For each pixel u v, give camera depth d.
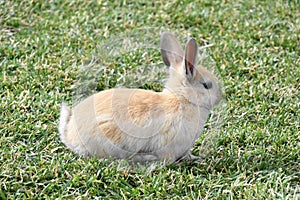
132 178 6.45
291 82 8.49
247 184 6.38
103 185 6.36
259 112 7.78
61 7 10.24
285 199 6.11
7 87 8.08
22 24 9.76
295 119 7.65
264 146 7.08
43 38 9.27
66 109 7.17
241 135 7.23
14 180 6.37
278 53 9.24
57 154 6.81
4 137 7.06
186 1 10.62
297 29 9.90
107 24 9.83
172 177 6.43
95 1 10.45
